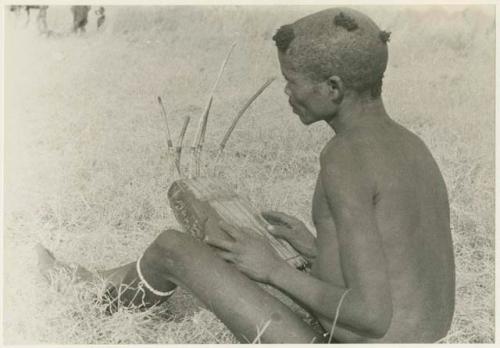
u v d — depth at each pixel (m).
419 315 1.92
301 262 2.20
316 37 1.94
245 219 2.28
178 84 4.69
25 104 4.16
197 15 5.54
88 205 3.23
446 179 3.34
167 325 2.45
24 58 4.90
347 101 1.98
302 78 1.99
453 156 3.59
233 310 2.01
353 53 1.92
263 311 2.00
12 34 5.15
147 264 2.24
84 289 2.46
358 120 1.98
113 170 3.53
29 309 2.46
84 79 4.64
